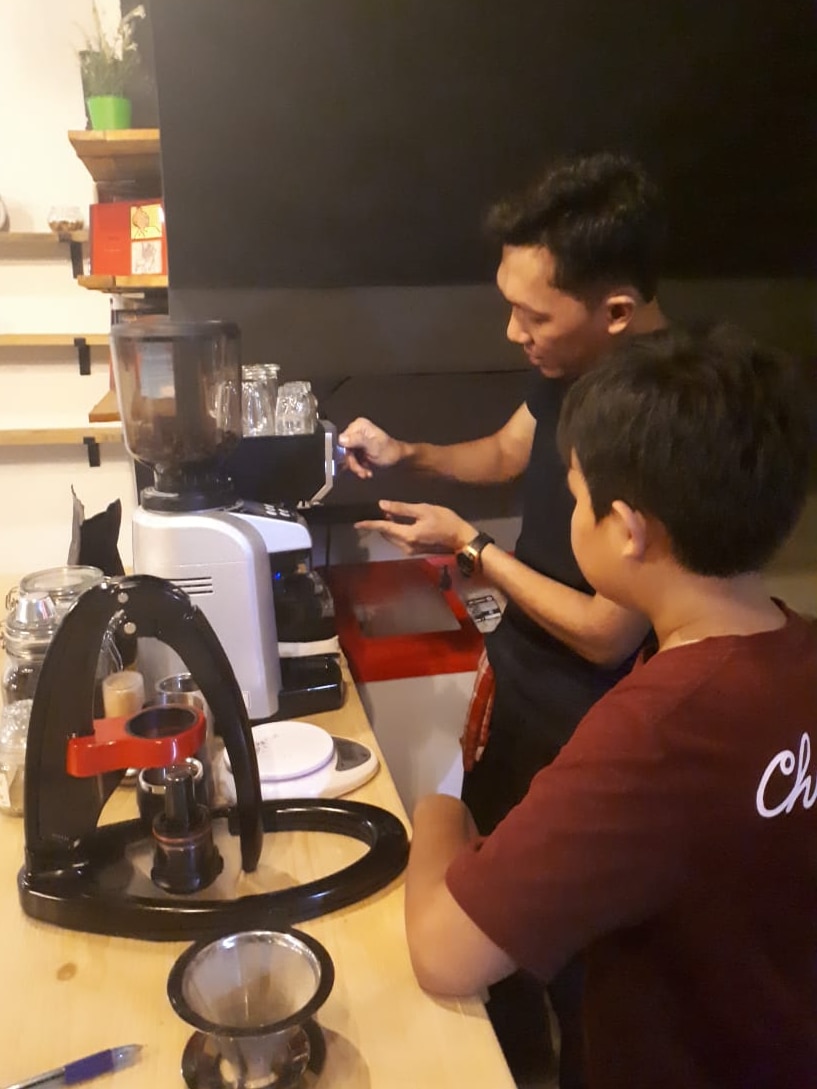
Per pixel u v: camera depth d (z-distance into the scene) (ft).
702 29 4.53
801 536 5.73
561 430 2.55
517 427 5.41
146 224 5.79
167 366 3.39
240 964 2.25
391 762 5.02
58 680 2.58
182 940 2.60
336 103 4.33
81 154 5.53
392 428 5.70
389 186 4.55
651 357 2.31
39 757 2.63
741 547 2.22
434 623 5.35
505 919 2.17
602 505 2.34
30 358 8.76
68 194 8.48
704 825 2.12
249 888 2.82
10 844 3.06
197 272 4.58
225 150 4.33
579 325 3.77
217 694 2.68
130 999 2.40
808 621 2.46
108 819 3.15
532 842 2.16
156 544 3.53
